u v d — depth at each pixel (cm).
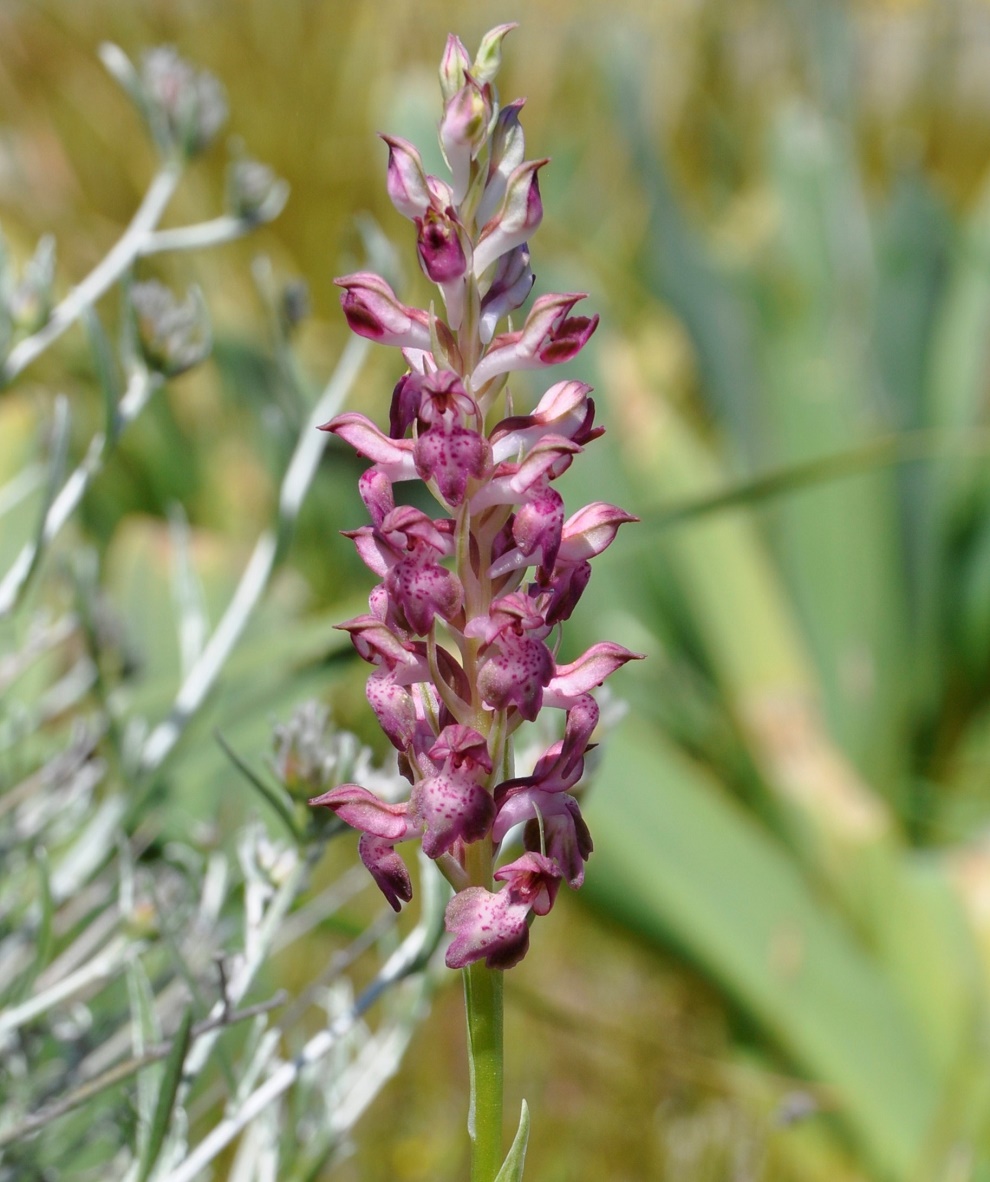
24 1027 44
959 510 104
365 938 42
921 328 110
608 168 143
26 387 97
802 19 151
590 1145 71
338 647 56
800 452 96
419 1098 73
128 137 124
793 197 108
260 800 56
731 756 90
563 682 32
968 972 68
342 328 114
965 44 161
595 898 74
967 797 93
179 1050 35
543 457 31
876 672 91
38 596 62
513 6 147
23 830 47
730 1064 75
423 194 31
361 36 130
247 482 104
